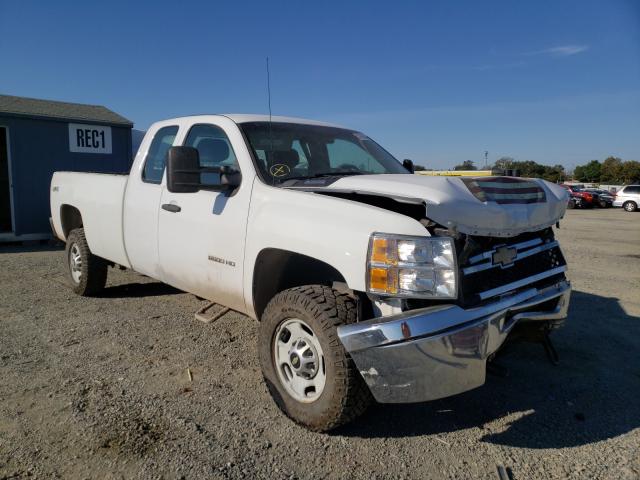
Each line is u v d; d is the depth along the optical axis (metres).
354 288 2.83
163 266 4.47
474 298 2.83
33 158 10.89
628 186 32.78
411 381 2.66
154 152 4.78
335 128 4.73
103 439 2.99
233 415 3.31
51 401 3.43
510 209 3.10
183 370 4.00
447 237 2.73
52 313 5.41
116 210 5.06
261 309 3.66
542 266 3.42
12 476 2.62
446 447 3.01
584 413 3.46
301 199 3.26
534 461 2.88
